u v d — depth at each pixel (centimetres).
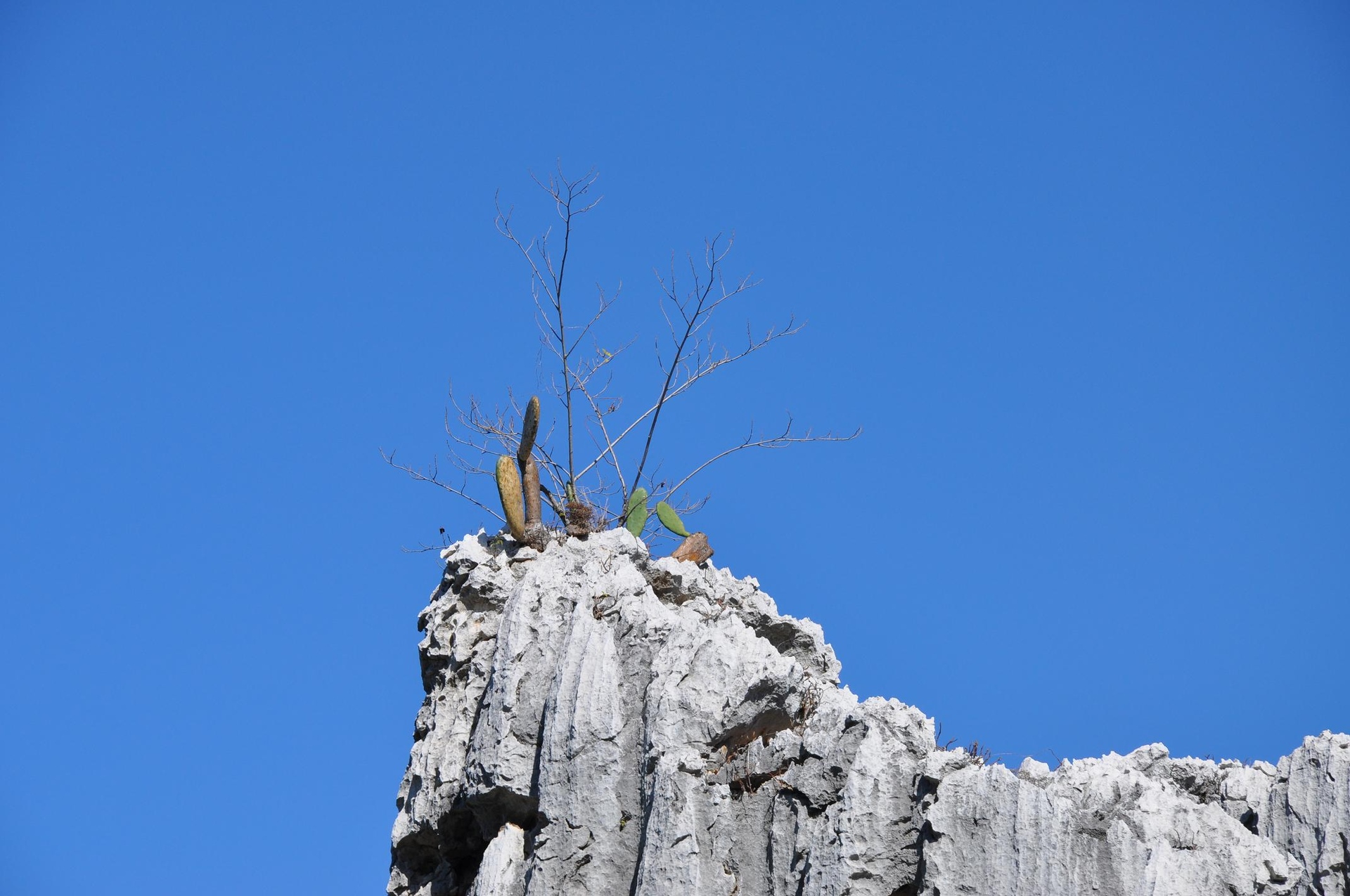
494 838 2936
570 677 2875
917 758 2658
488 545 3378
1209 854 2436
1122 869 2389
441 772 3055
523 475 3362
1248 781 2677
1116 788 2498
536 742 2912
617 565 3170
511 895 2795
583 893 2730
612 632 2947
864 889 2544
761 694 2800
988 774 2491
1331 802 2533
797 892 2602
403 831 3123
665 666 2841
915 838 2562
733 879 2664
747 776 2742
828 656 3441
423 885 3125
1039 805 2447
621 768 2792
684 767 2725
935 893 2452
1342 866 2492
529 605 3066
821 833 2619
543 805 2802
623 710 2847
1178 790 2650
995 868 2436
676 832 2667
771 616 3422
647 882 2650
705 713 2778
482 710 3020
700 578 3331
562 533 3391
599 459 3669
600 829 2756
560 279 3819
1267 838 2508
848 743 2680
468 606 3234
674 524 3541
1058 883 2402
